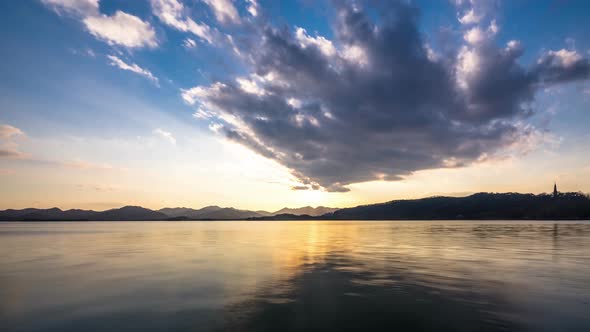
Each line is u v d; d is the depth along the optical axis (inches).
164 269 908.6
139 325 466.6
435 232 3152.1
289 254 1273.4
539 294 618.8
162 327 458.0
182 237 2429.9
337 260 1090.1
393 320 481.7
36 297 613.3
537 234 2672.2
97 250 1429.6
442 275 812.0
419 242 1868.8
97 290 664.4
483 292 637.3
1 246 1640.0
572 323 465.7
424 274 826.2
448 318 488.7
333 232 3363.7
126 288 682.2
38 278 784.9
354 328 452.8
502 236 2406.5
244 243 1835.6
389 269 905.5
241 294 631.8
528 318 486.3
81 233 3097.9
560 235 2517.2
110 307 550.3
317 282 733.9
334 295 619.2
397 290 658.2
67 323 476.7
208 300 589.3
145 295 625.9
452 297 601.0
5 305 564.1
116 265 981.2
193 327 457.4
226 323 472.4
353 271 874.1
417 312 516.4
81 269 908.6
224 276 805.2
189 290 664.4
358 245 1688.0
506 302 568.4
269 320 485.1
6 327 463.5
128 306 555.5
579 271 863.1
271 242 1918.1
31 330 451.5
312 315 504.4
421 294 623.5
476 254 1248.8
